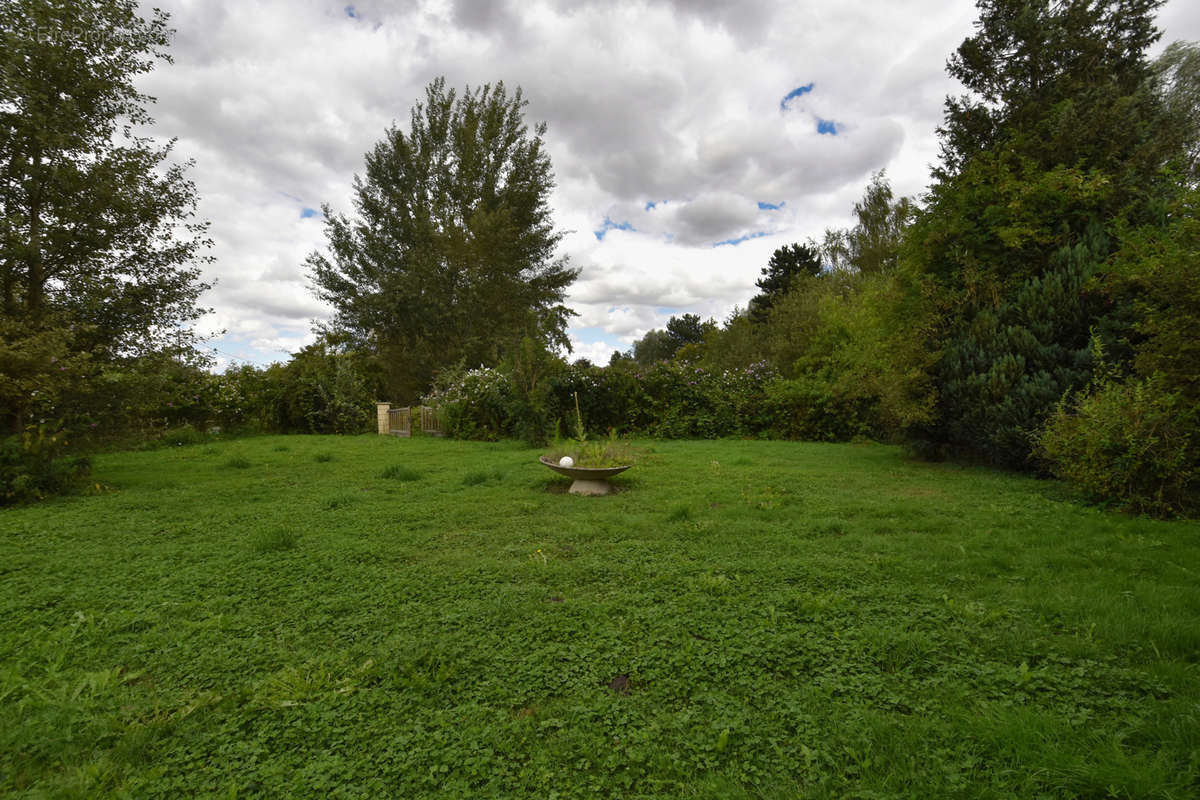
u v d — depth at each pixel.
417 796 1.93
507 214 30.70
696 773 2.06
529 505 6.35
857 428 14.16
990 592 3.69
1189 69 18.00
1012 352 8.40
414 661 2.82
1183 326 5.54
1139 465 5.77
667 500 6.71
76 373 7.93
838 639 3.03
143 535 5.30
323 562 4.46
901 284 9.98
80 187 8.18
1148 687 2.51
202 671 2.79
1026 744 2.11
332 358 20.45
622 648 2.96
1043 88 10.42
